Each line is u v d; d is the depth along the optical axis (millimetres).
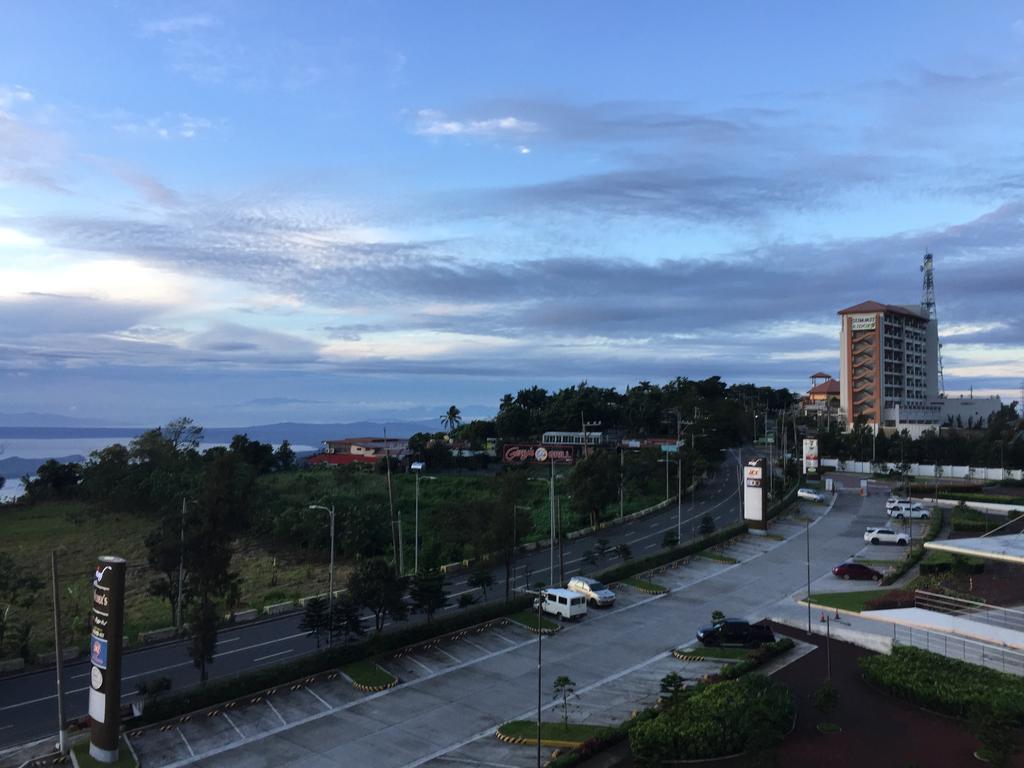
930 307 189500
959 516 79188
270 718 35469
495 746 32500
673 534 75938
